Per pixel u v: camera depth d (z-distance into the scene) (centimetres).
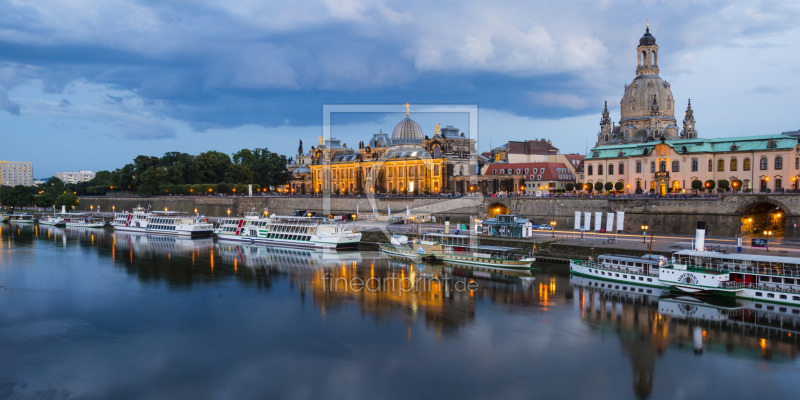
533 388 5872
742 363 6425
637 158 19000
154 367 6481
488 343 7131
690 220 14075
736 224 13375
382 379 6122
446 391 5828
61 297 9438
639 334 7388
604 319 8025
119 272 11656
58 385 6050
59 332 7644
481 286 10162
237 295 9556
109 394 5847
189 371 6378
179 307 8806
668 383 5953
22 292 9781
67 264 12700
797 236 12650
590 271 10756
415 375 6212
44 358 6750
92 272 11669
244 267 12300
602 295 9362
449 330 7619
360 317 8244
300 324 7931
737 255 9075
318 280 10769
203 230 18925
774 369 6262
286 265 12588
